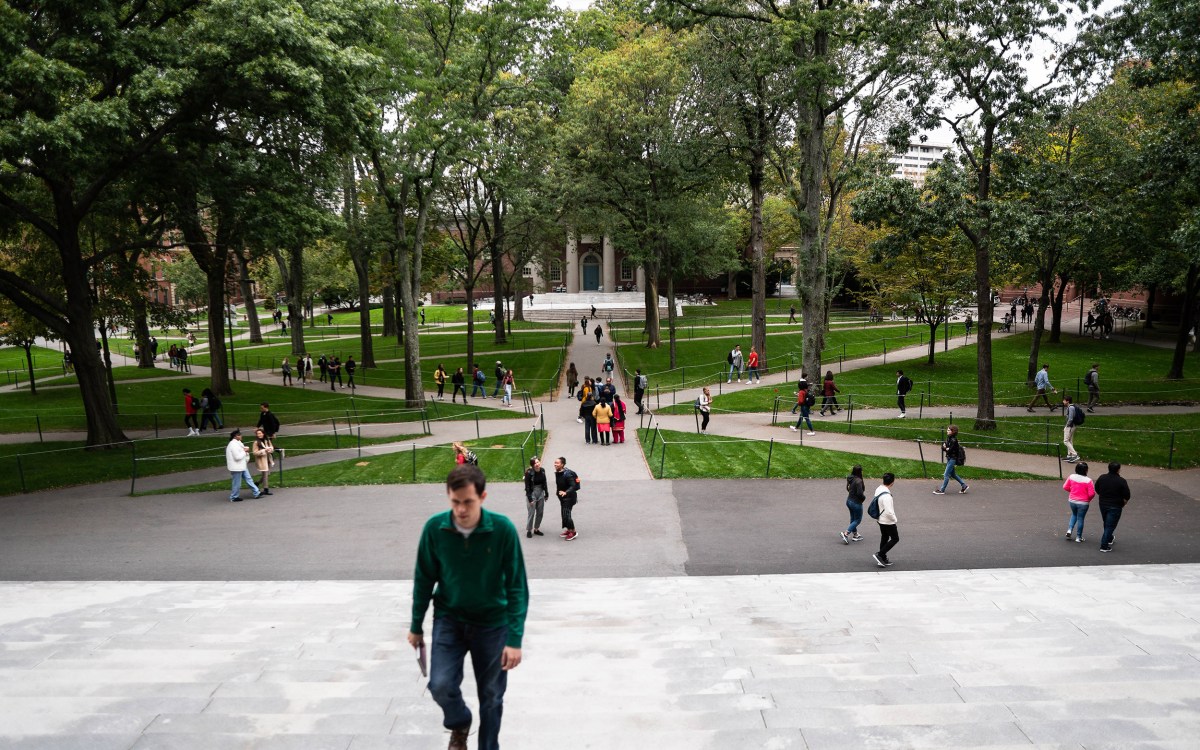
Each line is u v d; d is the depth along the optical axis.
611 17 44.38
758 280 39.94
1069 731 5.02
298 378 45.44
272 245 24.94
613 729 5.12
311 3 21.61
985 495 18.12
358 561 13.45
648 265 49.03
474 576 3.93
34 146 16.66
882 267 41.94
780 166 38.91
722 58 32.00
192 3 21.28
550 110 40.12
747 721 5.26
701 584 11.39
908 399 33.19
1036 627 8.01
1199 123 22.36
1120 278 38.81
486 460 22.05
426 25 32.97
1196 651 6.94
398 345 56.44
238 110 22.05
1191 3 19.75
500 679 4.02
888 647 7.27
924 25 22.98
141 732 5.08
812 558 13.66
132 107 19.75
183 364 48.12
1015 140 26.22
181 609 9.02
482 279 70.38
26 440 28.28
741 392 35.41
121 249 25.88
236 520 16.39
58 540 14.95
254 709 5.54
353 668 6.48
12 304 34.50
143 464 22.80
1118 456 22.38
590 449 23.92
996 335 51.47
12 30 16.58
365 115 22.41
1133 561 13.42
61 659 6.89
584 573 12.92
